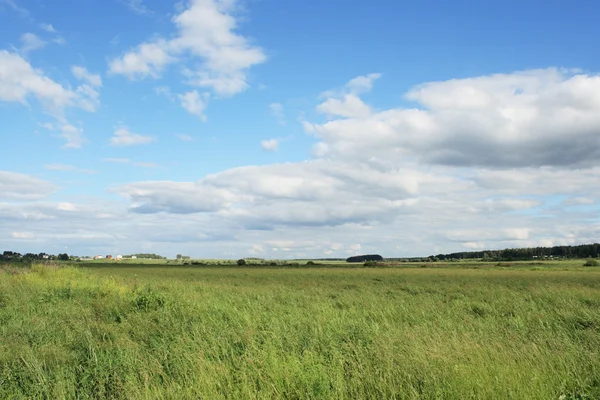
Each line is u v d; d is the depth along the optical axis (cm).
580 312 1406
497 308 1684
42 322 1105
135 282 2589
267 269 8131
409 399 616
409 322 1316
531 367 719
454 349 816
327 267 9762
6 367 728
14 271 2658
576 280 4088
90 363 776
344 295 2264
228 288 2689
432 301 1906
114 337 994
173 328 1085
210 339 931
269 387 657
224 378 702
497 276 5016
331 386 661
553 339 966
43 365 771
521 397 586
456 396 598
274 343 898
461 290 2692
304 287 3147
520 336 1032
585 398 618
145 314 1334
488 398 589
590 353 804
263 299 1930
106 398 661
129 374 723
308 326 1108
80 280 2372
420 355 747
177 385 664
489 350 812
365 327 1047
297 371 693
